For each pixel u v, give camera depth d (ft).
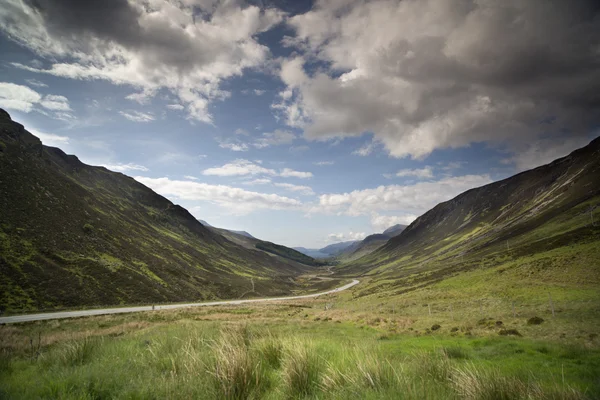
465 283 198.08
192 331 38.22
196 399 15.49
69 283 192.85
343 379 18.15
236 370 17.40
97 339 36.58
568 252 180.04
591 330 61.98
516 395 16.65
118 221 409.28
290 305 227.61
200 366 20.74
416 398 14.40
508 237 392.47
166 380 18.28
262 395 16.75
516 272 179.52
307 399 16.14
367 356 21.24
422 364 22.58
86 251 255.09
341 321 111.45
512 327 74.43
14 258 183.62
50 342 53.42
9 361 28.76
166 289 272.31
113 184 655.35
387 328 87.71
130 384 17.80
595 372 27.81
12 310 145.18
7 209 228.02
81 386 17.67
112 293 212.23
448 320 98.63
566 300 110.11
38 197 278.05
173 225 645.51
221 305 224.53
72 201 331.57
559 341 52.60
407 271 482.28
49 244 225.97
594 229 221.05
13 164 292.61
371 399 14.82
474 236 595.88
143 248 361.92
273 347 25.67
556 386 17.92
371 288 353.31
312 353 23.18
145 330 63.21
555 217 355.15
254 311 167.22
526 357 38.70
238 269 564.30
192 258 463.01
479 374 18.17
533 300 120.37
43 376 20.13
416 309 144.36
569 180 510.17
